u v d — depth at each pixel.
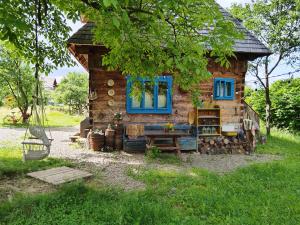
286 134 15.39
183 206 4.99
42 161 7.95
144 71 5.65
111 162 8.25
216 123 10.81
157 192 5.55
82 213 4.40
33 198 4.92
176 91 10.54
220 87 10.91
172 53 4.76
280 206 5.01
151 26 4.64
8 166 7.14
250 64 15.20
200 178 6.72
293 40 13.88
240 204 5.03
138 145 9.74
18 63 18.94
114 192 5.45
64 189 5.45
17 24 3.87
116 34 4.02
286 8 13.88
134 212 4.45
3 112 28.02
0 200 5.06
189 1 4.21
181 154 9.95
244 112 11.82
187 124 10.62
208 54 10.48
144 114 10.38
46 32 7.28
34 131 6.33
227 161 9.04
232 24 4.72
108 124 10.15
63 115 28.64
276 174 7.14
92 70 10.00
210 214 4.63
